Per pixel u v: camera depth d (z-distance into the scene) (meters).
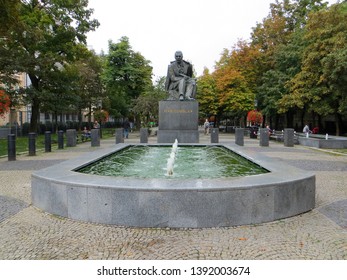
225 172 7.73
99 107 38.47
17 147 20.03
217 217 5.19
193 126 17.94
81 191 5.47
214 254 4.28
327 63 21.92
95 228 5.19
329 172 10.80
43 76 27.23
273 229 5.18
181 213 5.14
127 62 44.69
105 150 11.34
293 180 5.81
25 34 24.45
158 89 42.03
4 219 5.76
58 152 17.23
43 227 5.29
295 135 24.81
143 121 51.47
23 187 8.44
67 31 27.28
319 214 6.05
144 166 8.77
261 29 38.59
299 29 32.88
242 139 20.89
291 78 30.56
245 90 39.34
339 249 4.48
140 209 5.18
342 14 25.75
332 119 40.06
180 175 7.43
